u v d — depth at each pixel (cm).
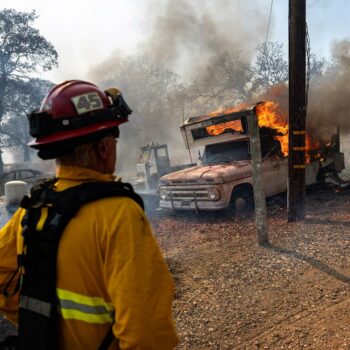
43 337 125
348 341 337
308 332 360
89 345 125
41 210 131
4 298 152
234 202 916
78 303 123
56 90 137
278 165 998
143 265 119
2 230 156
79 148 133
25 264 131
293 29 736
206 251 649
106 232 121
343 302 409
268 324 383
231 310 420
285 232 704
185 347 359
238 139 964
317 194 1082
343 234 643
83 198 124
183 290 486
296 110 755
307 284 464
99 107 135
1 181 1989
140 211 128
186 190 934
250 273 518
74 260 123
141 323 114
